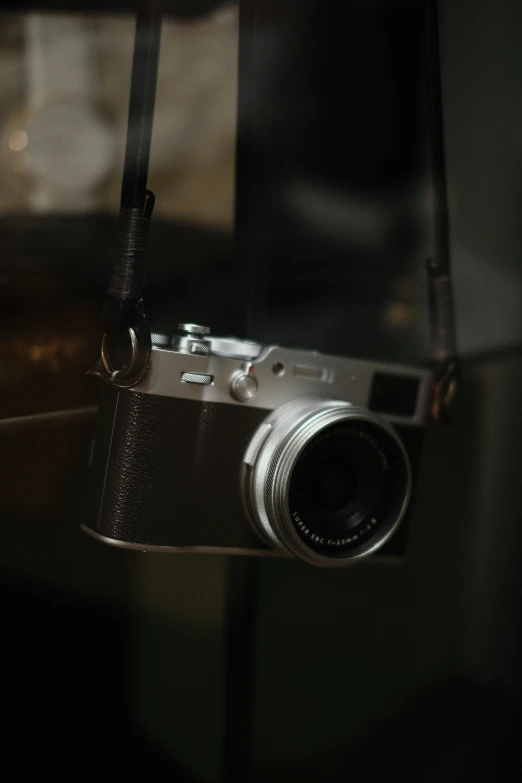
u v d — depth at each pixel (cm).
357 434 51
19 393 56
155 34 49
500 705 63
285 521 49
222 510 51
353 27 59
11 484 55
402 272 62
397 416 54
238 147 58
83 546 56
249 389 51
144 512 50
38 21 54
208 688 59
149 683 58
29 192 55
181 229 57
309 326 60
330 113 59
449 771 62
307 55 58
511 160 62
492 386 62
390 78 60
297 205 59
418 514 61
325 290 60
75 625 57
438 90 55
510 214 62
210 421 51
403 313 62
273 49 58
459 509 62
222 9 57
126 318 49
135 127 49
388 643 62
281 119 58
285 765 60
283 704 60
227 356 51
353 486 52
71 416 56
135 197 49
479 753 63
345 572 61
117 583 57
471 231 62
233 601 59
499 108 61
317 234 60
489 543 63
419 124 61
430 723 62
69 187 55
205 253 58
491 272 62
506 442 62
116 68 55
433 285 55
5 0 54
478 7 60
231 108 57
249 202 58
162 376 50
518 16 61
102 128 56
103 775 57
